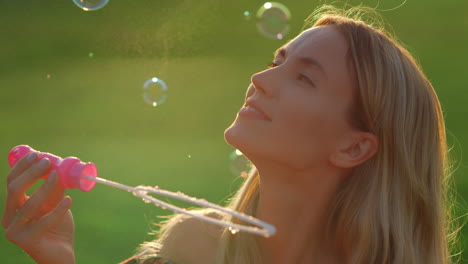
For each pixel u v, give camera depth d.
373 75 1.48
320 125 1.43
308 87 1.44
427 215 1.60
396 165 1.54
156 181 5.30
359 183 1.54
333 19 1.57
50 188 1.30
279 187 1.47
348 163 1.48
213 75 9.66
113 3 11.29
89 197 4.86
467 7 12.19
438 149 1.63
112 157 6.09
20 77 9.81
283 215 1.49
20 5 13.50
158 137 6.84
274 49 11.02
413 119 1.55
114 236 4.10
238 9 12.78
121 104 8.27
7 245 4.04
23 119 7.63
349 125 1.47
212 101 8.37
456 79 8.73
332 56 1.46
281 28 4.40
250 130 1.43
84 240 4.02
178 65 10.12
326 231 1.54
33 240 1.34
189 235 1.57
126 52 10.75
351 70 1.47
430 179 1.61
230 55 10.77
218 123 7.42
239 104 8.24
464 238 3.69
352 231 1.53
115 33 11.10
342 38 1.50
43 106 8.26
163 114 7.76
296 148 1.42
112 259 3.75
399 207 1.55
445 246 1.69
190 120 7.53
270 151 1.41
